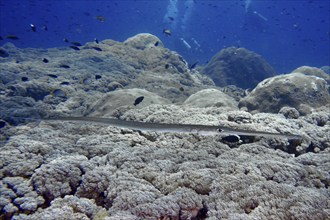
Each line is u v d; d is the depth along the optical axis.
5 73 13.41
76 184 4.01
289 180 3.79
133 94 9.66
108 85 13.55
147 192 3.39
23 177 4.27
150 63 18.14
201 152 4.72
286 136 3.63
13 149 4.96
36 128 6.45
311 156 4.70
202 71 26.59
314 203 3.01
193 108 7.23
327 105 8.62
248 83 23.97
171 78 15.87
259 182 3.50
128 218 2.83
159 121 6.19
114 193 3.49
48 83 12.76
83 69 15.32
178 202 3.17
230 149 5.04
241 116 6.12
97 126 6.50
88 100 11.62
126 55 18.70
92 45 19.53
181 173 3.82
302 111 8.91
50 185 3.83
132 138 5.53
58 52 20.20
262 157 4.53
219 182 3.55
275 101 9.48
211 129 3.71
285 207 2.96
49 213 3.17
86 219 3.18
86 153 4.94
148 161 4.45
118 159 4.38
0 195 3.71
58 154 4.81
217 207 3.11
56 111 10.36
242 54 24.97
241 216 2.80
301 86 9.51
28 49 21.31
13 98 10.80
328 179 3.94
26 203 3.56
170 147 5.16
